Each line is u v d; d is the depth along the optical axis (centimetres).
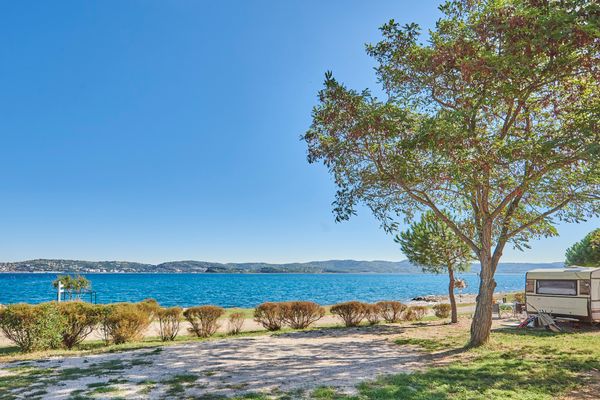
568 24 796
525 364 936
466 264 1916
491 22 955
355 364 949
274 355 1070
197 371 870
